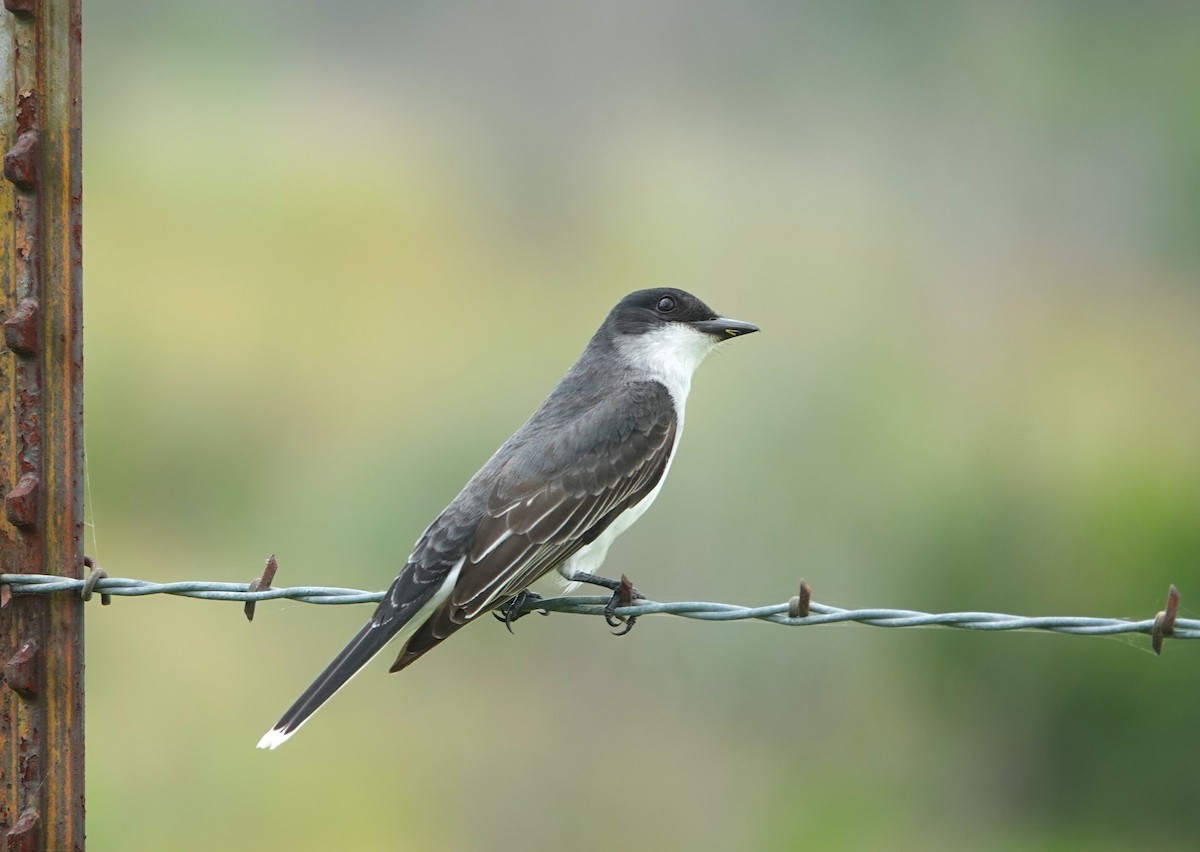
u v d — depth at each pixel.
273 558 6.55
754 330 8.70
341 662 6.95
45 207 6.21
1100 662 13.52
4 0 6.12
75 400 6.30
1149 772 13.44
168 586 6.44
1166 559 13.68
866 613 6.25
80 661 6.40
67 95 6.18
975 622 6.14
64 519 6.32
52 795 6.34
